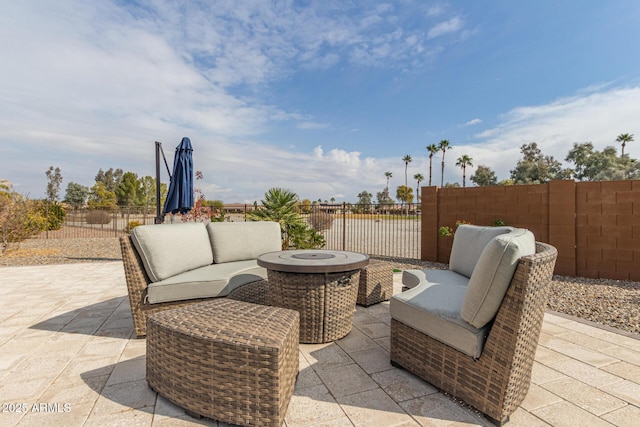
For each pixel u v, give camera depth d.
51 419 1.66
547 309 3.65
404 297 2.22
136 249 2.85
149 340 1.91
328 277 2.66
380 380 2.09
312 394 1.92
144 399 1.85
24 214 8.42
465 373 1.79
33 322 3.15
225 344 1.59
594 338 2.79
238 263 3.74
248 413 1.58
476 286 1.68
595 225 5.22
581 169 37.69
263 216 6.32
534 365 2.29
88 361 2.33
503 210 6.07
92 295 4.14
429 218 7.12
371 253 8.39
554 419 1.67
